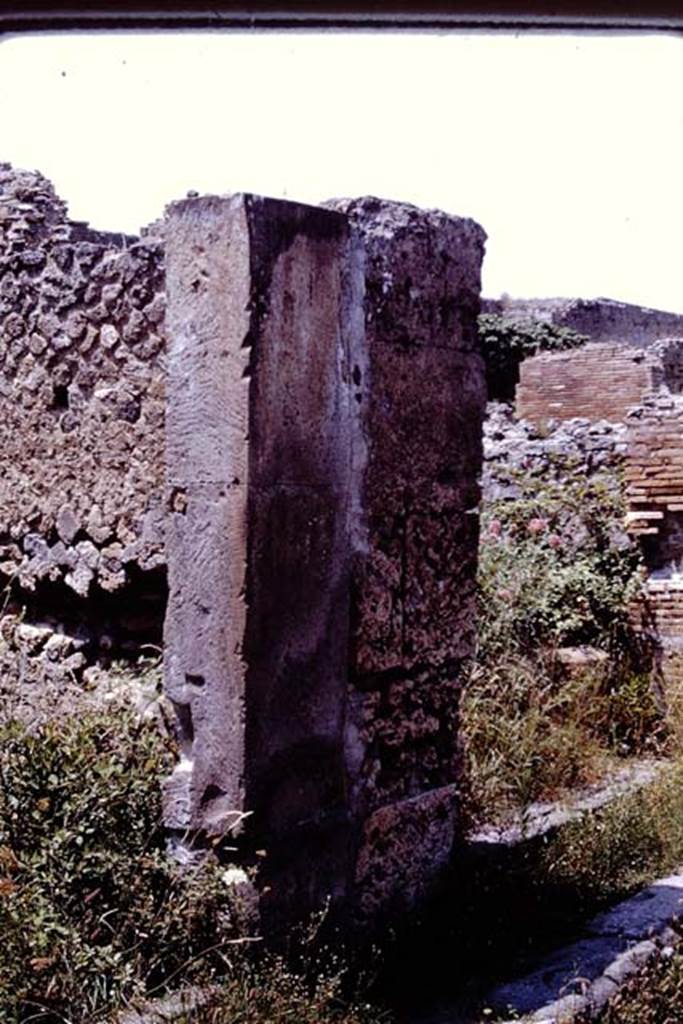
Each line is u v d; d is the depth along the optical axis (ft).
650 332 87.10
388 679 16.29
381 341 15.67
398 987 14.76
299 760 14.52
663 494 30.71
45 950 12.23
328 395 14.69
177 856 14.14
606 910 17.66
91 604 17.74
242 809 13.71
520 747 22.99
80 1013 11.84
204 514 13.84
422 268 16.43
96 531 17.07
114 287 16.63
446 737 17.63
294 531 14.24
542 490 33.58
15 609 18.89
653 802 22.22
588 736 26.61
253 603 13.67
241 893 13.71
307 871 14.67
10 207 18.07
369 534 15.66
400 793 16.63
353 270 15.11
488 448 35.63
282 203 13.84
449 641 17.43
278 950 14.12
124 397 16.65
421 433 16.57
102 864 13.39
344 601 15.20
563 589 30.19
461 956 15.67
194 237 13.82
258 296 13.55
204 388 13.82
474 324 17.60
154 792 14.46
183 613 14.08
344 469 15.08
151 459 16.38
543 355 62.54
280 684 14.15
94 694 17.40
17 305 17.88
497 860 18.56
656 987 14.47
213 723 13.91
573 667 28.22
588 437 34.22
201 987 12.58
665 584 29.96
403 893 16.61
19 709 18.48
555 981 14.89
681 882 18.94
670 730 28.19
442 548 17.16
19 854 13.34
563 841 19.47
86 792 13.93
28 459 17.92
